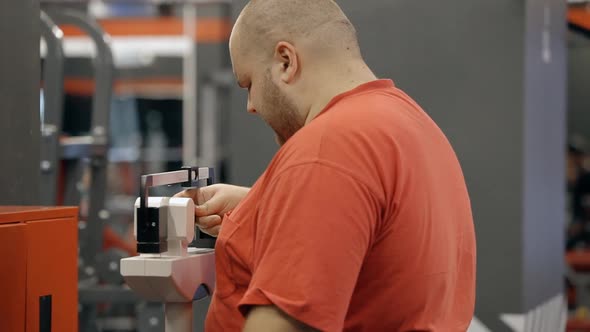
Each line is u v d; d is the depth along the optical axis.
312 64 1.57
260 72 1.61
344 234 1.36
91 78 7.95
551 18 3.37
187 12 7.57
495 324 3.03
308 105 1.58
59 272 1.95
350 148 1.41
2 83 2.53
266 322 1.37
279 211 1.40
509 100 3.03
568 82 7.25
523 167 3.01
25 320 1.83
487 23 3.04
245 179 3.16
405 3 3.07
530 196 3.07
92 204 4.46
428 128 1.62
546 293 3.30
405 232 1.45
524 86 3.01
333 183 1.38
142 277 1.57
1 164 2.52
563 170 3.59
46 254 1.90
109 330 5.92
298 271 1.35
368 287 1.47
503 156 3.03
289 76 1.57
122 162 8.55
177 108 8.83
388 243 1.44
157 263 1.56
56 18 4.48
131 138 8.90
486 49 3.04
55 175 4.14
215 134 8.22
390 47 3.09
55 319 1.93
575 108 7.25
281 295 1.36
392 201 1.43
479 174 3.04
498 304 3.03
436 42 3.06
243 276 1.57
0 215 1.76
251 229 1.54
